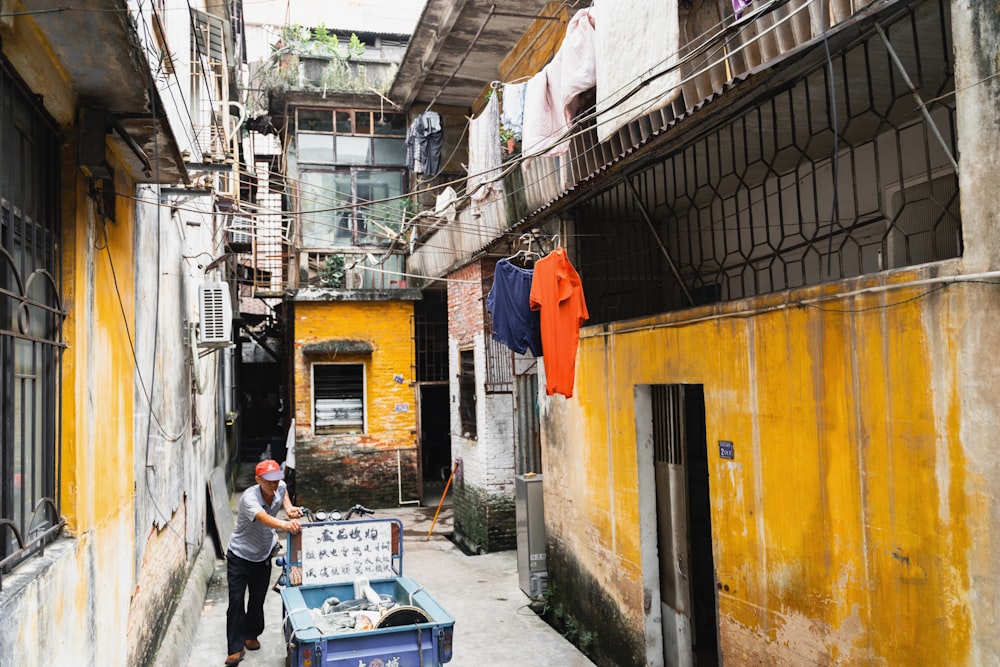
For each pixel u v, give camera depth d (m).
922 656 3.11
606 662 6.10
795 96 4.23
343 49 15.85
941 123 4.40
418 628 4.68
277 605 7.75
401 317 13.71
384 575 6.05
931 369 3.06
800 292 3.82
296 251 13.98
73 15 2.97
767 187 6.04
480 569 9.11
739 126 4.68
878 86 4.13
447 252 11.51
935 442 3.04
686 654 5.29
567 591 6.93
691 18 4.24
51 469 3.38
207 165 5.64
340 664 4.52
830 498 3.63
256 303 20.25
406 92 13.80
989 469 2.80
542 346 5.59
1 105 2.82
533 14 10.32
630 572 5.69
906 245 4.68
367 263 14.24
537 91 6.36
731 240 6.44
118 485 4.34
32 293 3.21
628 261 6.57
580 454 6.62
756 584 4.20
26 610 2.73
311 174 14.23
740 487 4.34
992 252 2.79
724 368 4.48
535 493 7.89
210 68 9.47
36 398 3.20
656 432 5.62
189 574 7.73
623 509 5.81
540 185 6.69
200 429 9.07
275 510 6.29
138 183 5.05
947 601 2.99
